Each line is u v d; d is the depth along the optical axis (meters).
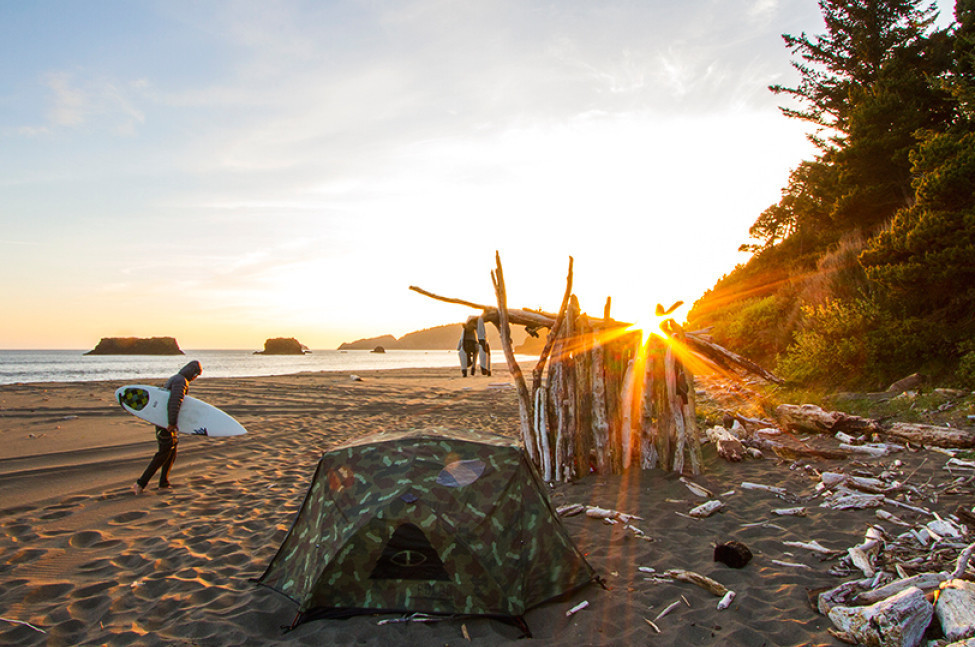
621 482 7.19
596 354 7.64
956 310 10.18
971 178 9.84
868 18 23.09
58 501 6.66
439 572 3.88
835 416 8.62
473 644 3.53
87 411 13.84
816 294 15.15
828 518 5.49
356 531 3.82
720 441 8.18
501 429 11.98
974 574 3.70
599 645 3.50
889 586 3.71
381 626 3.72
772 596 4.04
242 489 7.26
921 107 17.69
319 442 10.53
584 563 4.38
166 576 4.54
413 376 30.31
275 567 4.41
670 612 3.88
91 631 3.68
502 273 7.75
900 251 10.99
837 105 24.64
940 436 7.31
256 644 3.53
